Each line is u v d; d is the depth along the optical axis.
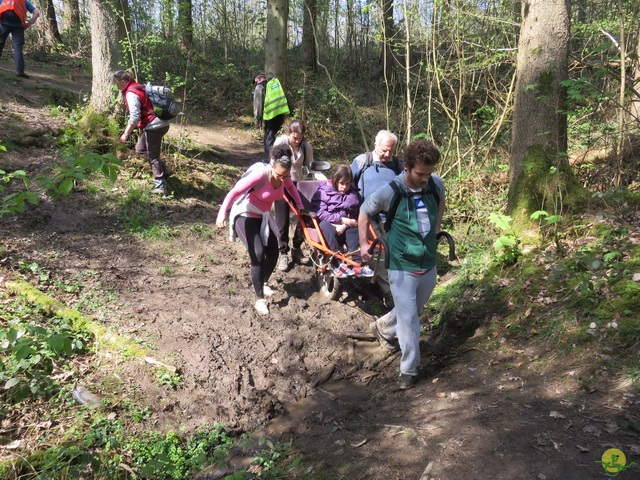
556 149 6.11
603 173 6.66
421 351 4.77
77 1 16.55
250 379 4.41
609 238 5.04
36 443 3.40
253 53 17.95
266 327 5.10
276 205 5.99
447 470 3.03
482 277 5.59
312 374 4.64
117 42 7.91
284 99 8.71
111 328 4.55
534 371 3.95
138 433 3.67
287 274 6.16
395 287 4.00
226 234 6.89
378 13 10.62
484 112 9.16
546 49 6.05
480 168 8.49
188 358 4.42
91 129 7.70
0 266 5.00
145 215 6.75
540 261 5.29
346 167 5.40
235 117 13.26
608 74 6.71
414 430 3.51
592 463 2.90
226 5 17.45
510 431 3.27
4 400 3.65
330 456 3.46
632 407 3.29
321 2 13.50
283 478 3.32
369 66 16.86
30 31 13.81
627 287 4.32
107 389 3.95
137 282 5.43
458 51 8.38
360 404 4.19
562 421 3.29
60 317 4.48
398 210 3.85
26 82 9.42
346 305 5.68
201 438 3.78
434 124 10.98
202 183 8.04
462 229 7.28
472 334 4.86
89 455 3.15
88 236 6.11
